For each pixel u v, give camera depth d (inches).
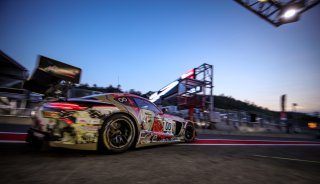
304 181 84.3
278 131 675.4
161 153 122.3
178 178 76.2
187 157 114.8
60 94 270.8
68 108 98.8
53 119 97.0
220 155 128.6
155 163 95.9
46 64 257.8
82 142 99.8
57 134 95.4
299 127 771.4
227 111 623.2
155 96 671.8
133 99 133.8
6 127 213.8
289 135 593.6
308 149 215.0
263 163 112.3
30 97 330.0
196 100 535.5
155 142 141.3
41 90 305.7
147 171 82.3
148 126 135.3
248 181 78.3
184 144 173.2
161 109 158.2
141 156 109.8
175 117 167.9
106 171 79.3
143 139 130.9
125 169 83.3
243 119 639.8
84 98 116.1
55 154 103.4
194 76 587.5
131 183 68.0
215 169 92.3
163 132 149.3
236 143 213.8
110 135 111.6
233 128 561.6
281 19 338.3
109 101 118.1
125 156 107.7
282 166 108.7
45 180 66.4
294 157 145.7
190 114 533.6
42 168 78.8
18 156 95.2
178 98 562.6
